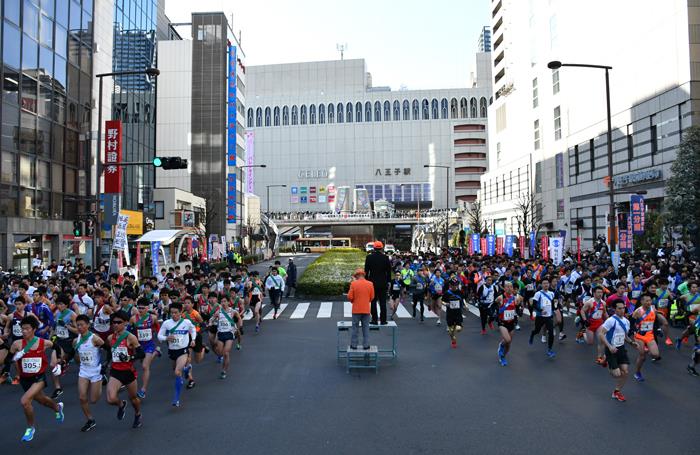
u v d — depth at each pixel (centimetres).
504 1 7800
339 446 642
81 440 675
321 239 9931
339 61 11469
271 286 1792
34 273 1853
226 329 1000
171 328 832
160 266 2611
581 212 4406
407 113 10906
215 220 6066
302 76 11531
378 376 997
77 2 3089
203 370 1062
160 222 4784
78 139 3100
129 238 2994
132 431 705
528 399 841
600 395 861
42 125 2722
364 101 10981
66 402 859
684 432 685
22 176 2544
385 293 1252
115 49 4078
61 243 2880
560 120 4847
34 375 697
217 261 4194
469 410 784
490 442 652
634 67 3559
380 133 10900
